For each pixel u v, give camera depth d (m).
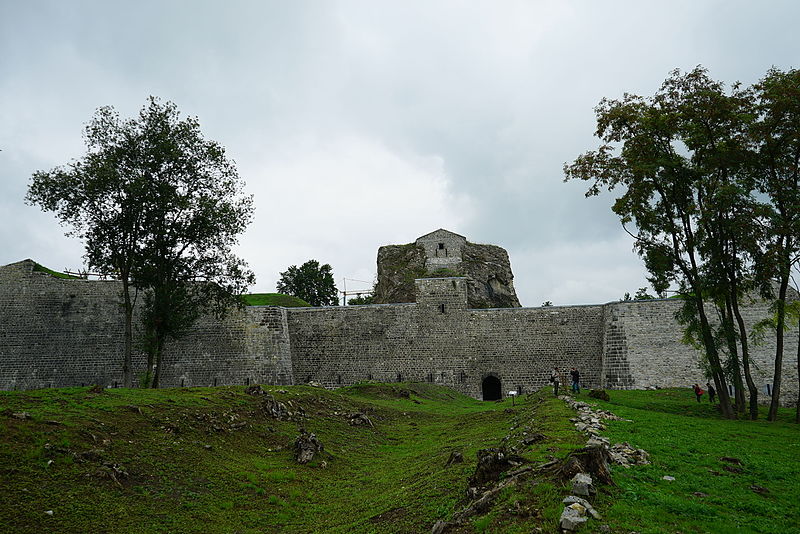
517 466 12.34
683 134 29.41
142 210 32.84
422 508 12.66
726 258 29.02
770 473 13.52
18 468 12.88
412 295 71.81
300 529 13.75
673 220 30.42
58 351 51.09
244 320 51.28
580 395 32.56
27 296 52.50
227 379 49.72
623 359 46.59
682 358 44.97
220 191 36.34
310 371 52.44
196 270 36.38
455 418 30.66
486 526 9.52
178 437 17.80
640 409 28.14
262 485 16.41
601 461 11.44
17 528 10.99
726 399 28.39
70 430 15.30
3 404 16.80
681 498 10.92
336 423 25.78
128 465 14.89
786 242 28.20
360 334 52.75
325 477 18.39
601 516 9.23
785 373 42.44
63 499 12.42
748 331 44.06
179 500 14.11
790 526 9.70
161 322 34.59
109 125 32.81
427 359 51.38
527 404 31.25
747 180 28.61
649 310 47.12
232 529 13.35
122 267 33.12
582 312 50.38
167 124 34.00
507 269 81.62
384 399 38.09
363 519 13.23
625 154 30.81
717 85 28.73
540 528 8.88
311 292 96.56
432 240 81.31
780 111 27.19
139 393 21.75
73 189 31.41
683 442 16.92
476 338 51.50
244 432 20.52
